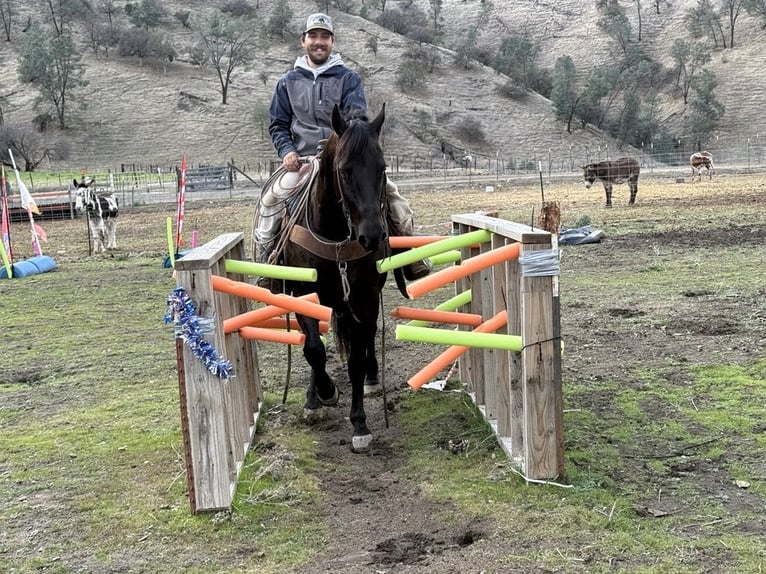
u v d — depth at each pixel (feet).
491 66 365.20
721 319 25.91
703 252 41.86
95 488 14.85
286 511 13.43
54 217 93.35
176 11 382.83
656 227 55.36
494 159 257.14
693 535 11.87
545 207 30.30
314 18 17.88
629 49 385.70
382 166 14.26
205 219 81.00
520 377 14.73
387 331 28.30
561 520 12.40
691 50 360.28
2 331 31.01
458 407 19.01
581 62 400.47
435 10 449.48
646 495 13.34
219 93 289.53
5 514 13.89
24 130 227.20
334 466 15.58
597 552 11.44
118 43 323.78
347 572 11.30
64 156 231.30
